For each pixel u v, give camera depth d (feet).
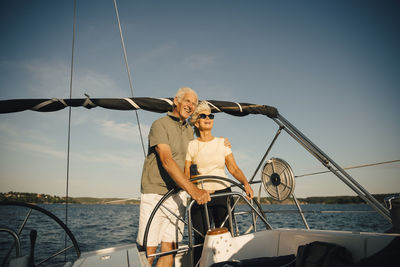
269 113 10.00
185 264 7.16
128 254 3.56
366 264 3.19
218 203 7.16
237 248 4.91
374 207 7.88
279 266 4.21
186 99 6.89
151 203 6.76
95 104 7.41
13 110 6.10
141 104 8.34
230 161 7.75
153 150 6.93
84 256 3.67
